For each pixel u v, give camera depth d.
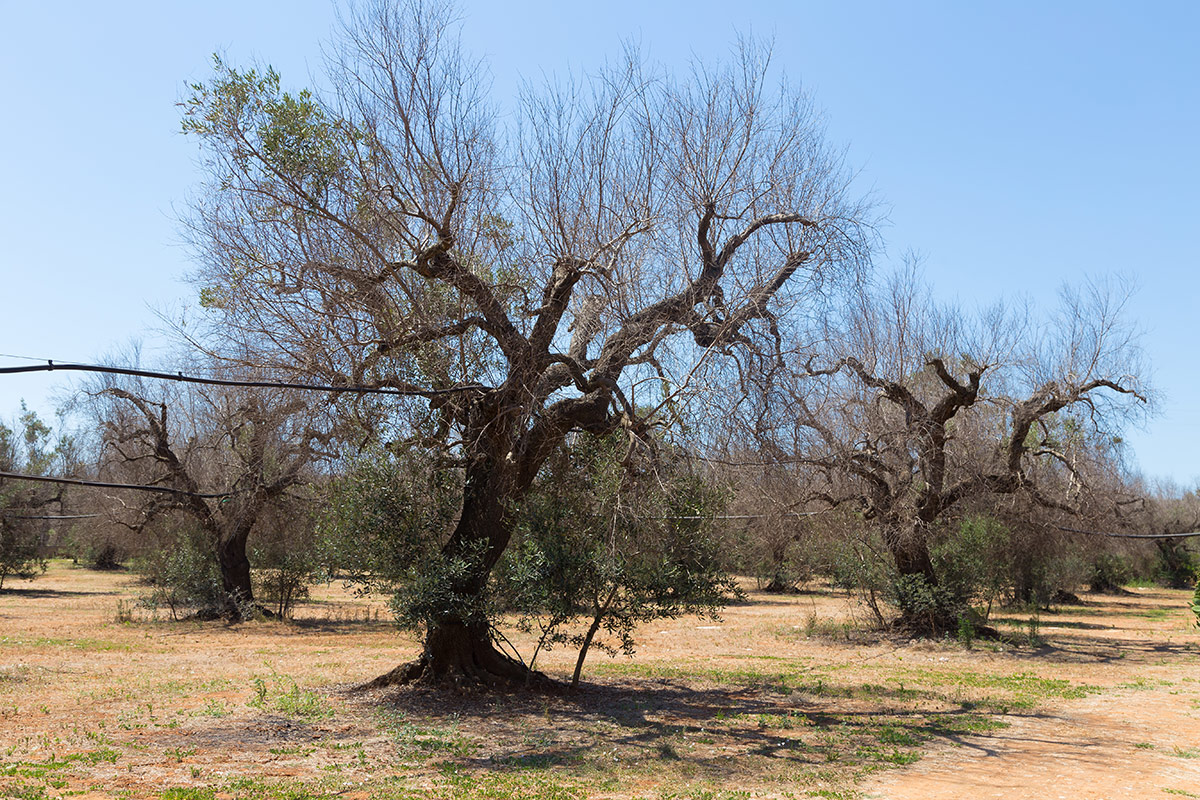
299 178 12.95
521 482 15.38
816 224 15.84
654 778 10.16
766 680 18.53
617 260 15.16
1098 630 30.81
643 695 16.27
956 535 26.55
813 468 24.16
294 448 18.11
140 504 32.88
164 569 30.78
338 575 16.39
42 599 38.94
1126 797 9.49
